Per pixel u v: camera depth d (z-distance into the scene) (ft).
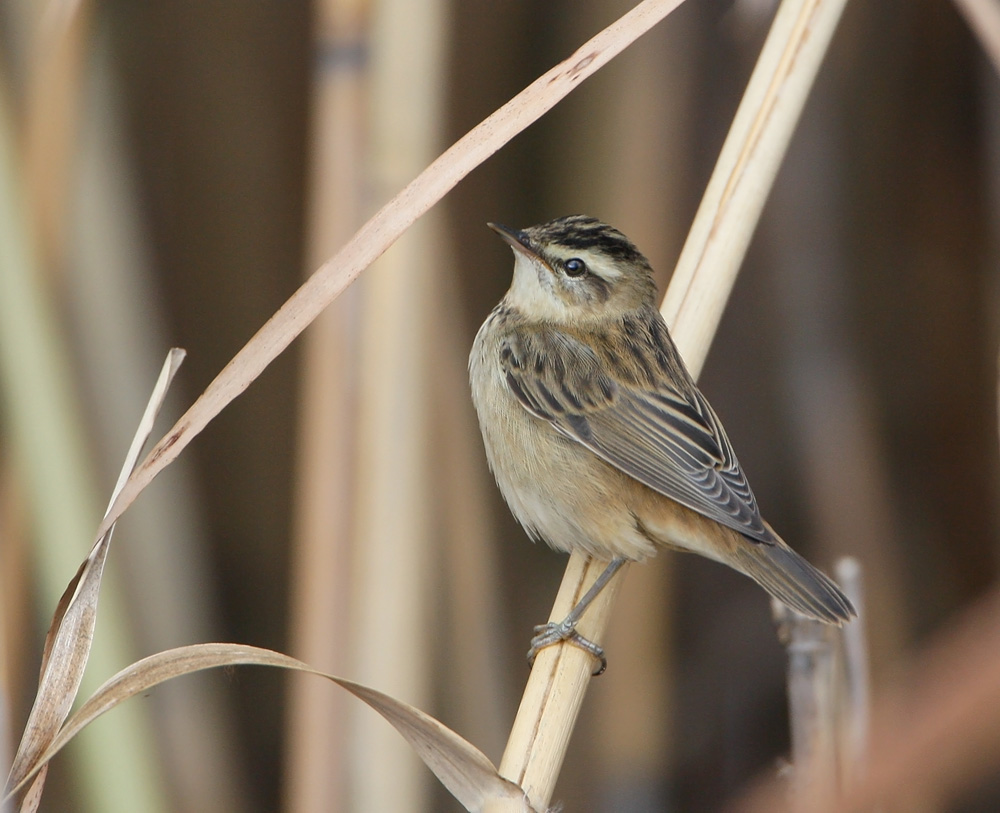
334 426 23.70
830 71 38.17
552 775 20.58
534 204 38.42
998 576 37.55
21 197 23.15
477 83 38.45
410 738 17.80
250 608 38.75
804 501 38.40
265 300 39.11
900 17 39.06
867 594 36.60
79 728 16.94
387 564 23.75
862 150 39.78
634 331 28.63
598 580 26.50
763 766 37.99
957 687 15.25
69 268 29.37
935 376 40.42
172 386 37.60
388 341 23.73
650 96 34.24
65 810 30.63
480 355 29.71
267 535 39.11
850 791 16.15
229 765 33.17
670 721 35.29
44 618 26.63
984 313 38.91
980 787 30.96
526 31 38.60
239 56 37.93
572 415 27.45
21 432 22.44
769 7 32.50
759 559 25.39
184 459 33.86
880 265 42.06
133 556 31.71
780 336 38.73
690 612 39.83
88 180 29.66
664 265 34.09
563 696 21.80
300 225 39.09
